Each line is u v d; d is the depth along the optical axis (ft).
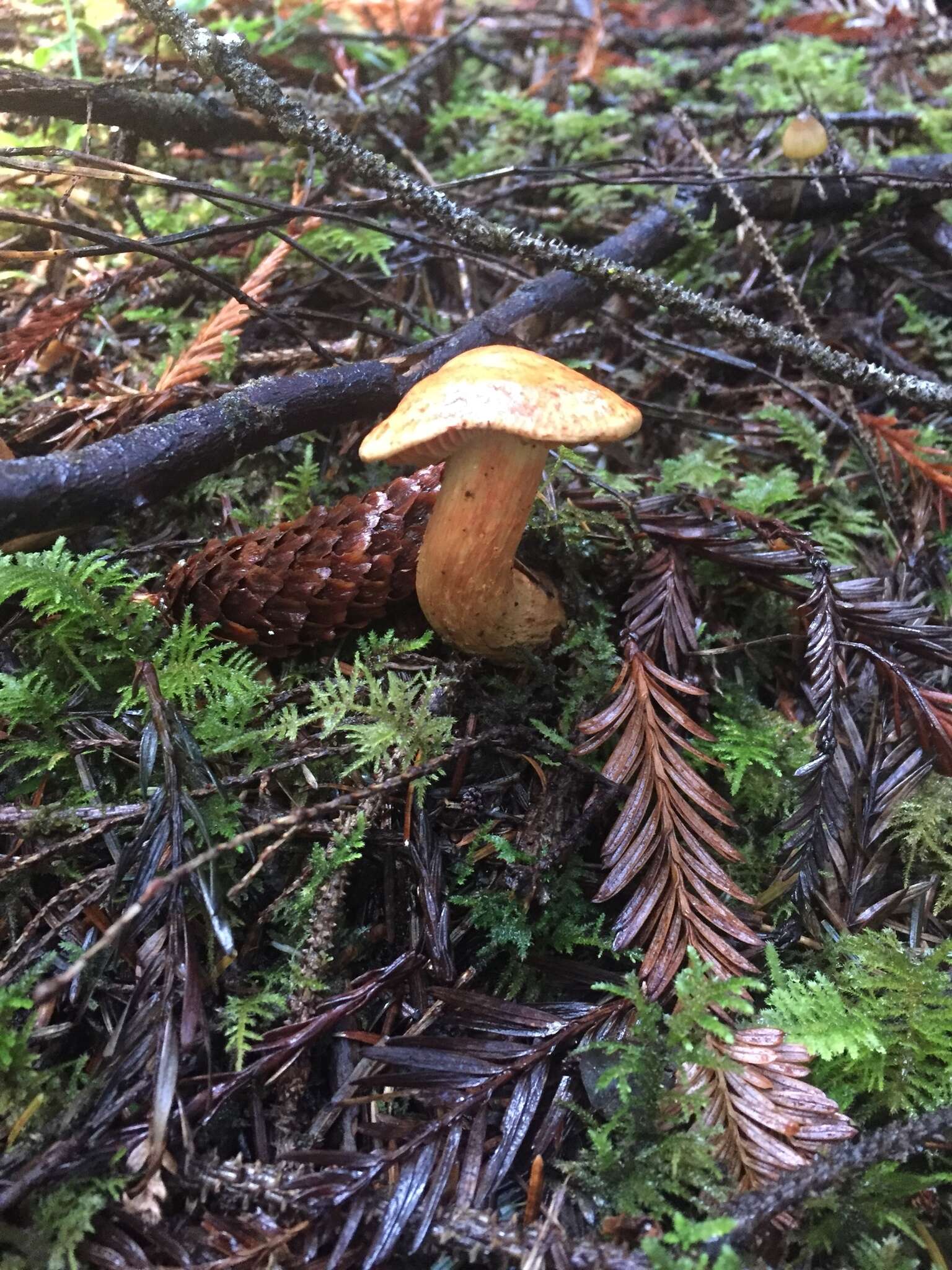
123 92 0.84
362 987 0.60
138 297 0.96
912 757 0.73
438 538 0.69
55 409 0.82
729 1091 0.56
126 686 0.68
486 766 0.71
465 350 0.83
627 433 0.63
